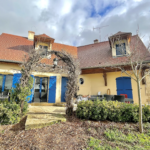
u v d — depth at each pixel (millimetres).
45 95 8969
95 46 13227
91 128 3824
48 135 3326
